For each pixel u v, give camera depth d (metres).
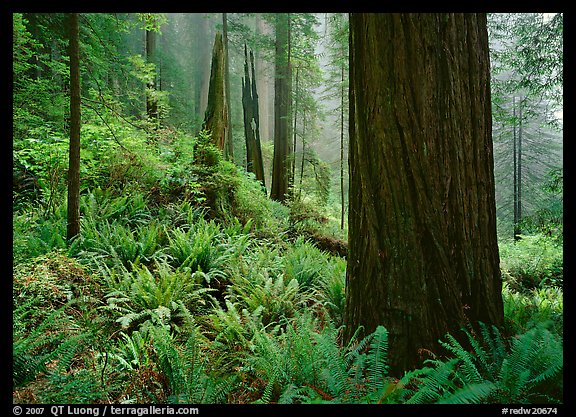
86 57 8.63
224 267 5.96
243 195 9.44
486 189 3.03
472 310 2.86
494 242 3.06
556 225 7.73
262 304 4.63
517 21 8.58
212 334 4.18
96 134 7.93
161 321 3.97
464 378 2.30
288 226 10.92
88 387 2.54
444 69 2.85
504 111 9.46
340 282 4.86
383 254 2.87
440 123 2.82
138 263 5.56
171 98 18.61
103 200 7.14
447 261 2.78
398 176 2.81
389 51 2.82
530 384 2.36
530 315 3.64
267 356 2.86
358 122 3.02
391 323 2.80
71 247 5.20
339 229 12.90
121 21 8.41
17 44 7.48
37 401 2.37
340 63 14.82
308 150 17.08
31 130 7.26
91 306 3.88
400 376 2.72
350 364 2.79
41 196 7.13
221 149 9.57
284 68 15.89
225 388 2.52
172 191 8.39
